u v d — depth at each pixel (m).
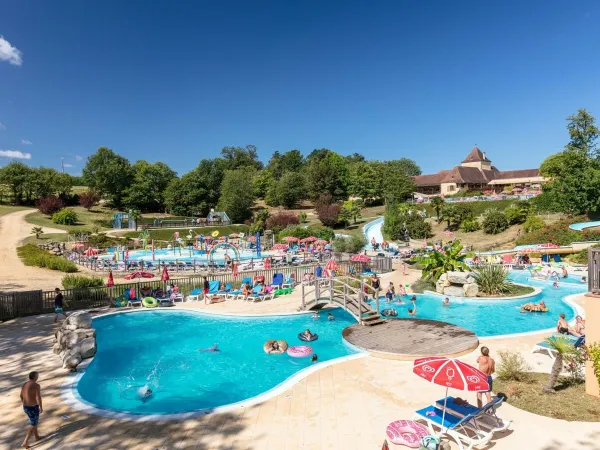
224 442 9.46
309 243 56.88
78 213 87.31
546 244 40.47
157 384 14.68
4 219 70.81
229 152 181.25
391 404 11.23
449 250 29.39
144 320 22.94
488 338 17.30
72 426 10.50
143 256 51.41
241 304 25.62
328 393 12.08
